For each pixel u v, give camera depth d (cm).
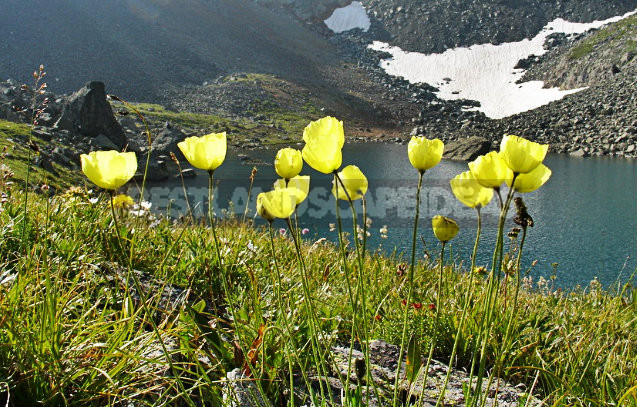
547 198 4950
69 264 338
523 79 15512
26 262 279
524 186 163
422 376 288
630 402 236
